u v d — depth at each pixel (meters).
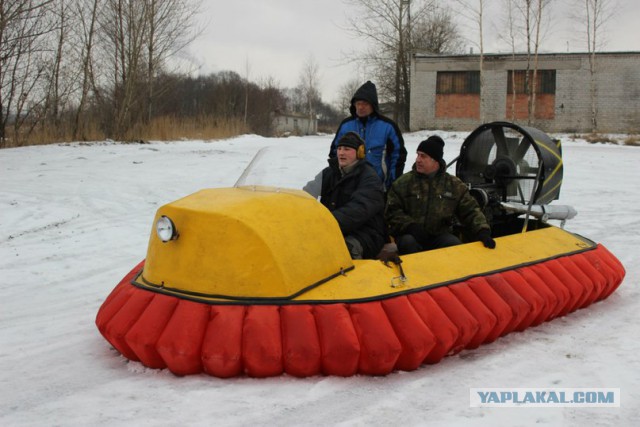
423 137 29.84
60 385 3.55
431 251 4.35
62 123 24.92
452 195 4.90
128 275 4.42
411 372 3.75
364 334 3.54
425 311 3.79
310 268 3.73
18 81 22.06
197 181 13.34
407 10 38.97
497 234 5.89
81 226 9.12
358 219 4.43
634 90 31.88
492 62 33.12
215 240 3.64
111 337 3.74
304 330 3.49
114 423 3.05
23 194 11.38
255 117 56.56
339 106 71.31
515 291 4.36
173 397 3.34
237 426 3.03
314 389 3.43
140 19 26.05
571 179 14.20
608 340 4.36
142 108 27.53
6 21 20.59
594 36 32.28
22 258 7.28
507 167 5.78
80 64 24.91
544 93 33.03
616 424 3.09
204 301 3.58
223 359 3.41
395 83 39.97
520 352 4.12
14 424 3.06
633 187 13.02
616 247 7.68
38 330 4.66
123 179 13.48
